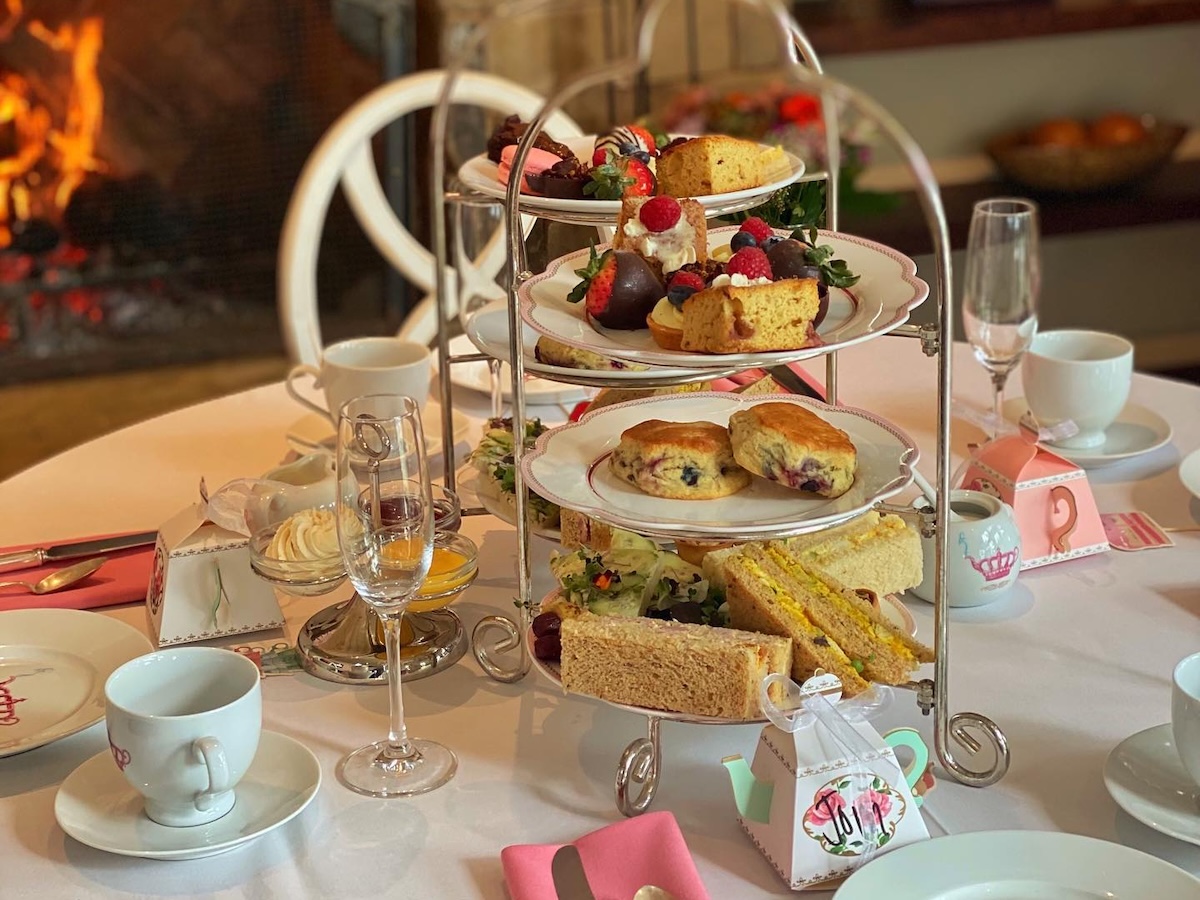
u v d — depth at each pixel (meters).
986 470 1.18
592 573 0.96
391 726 0.92
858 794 0.79
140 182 3.15
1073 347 1.41
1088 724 0.94
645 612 0.96
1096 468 1.34
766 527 0.81
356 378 1.34
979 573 1.08
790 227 1.12
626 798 0.86
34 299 3.19
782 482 0.87
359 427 0.85
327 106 3.09
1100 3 2.91
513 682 1.02
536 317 0.90
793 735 0.79
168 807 0.84
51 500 1.32
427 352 1.40
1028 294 1.38
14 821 0.87
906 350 1.64
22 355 3.19
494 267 1.83
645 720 0.97
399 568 0.87
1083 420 1.34
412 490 0.86
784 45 0.78
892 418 1.44
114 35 3.02
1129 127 2.99
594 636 0.87
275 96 3.08
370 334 3.25
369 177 1.96
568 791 0.89
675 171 1.08
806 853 0.79
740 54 2.95
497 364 1.41
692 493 0.88
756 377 1.24
